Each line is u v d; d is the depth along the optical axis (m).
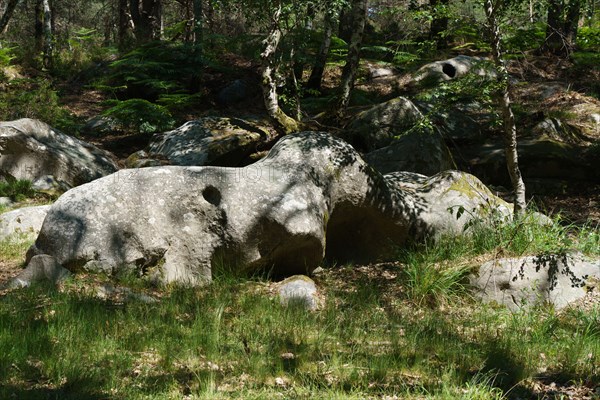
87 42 28.17
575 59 20.59
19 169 12.80
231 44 20.91
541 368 6.03
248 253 8.34
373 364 5.74
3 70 21.30
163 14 35.50
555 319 7.29
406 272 8.38
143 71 19.17
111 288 7.62
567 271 8.02
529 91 19.06
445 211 9.59
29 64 23.06
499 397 5.17
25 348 5.54
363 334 6.73
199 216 8.38
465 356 6.10
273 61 14.20
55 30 35.41
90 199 8.21
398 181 10.27
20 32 32.44
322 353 6.11
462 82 9.67
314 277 8.81
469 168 14.19
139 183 8.35
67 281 7.63
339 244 9.61
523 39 14.32
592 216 12.09
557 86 19.17
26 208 10.26
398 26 22.41
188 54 19.25
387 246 9.48
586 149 14.59
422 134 12.99
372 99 18.92
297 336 6.57
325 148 8.97
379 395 5.22
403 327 7.06
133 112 16.11
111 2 37.09
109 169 13.90
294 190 8.46
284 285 8.08
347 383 5.40
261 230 8.31
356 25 15.32
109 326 6.35
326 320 7.13
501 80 9.19
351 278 8.83
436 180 9.98
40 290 7.25
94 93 21.03
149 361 5.71
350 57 15.34
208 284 8.24
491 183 14.02
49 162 12.97
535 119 16.23
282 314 7.18
